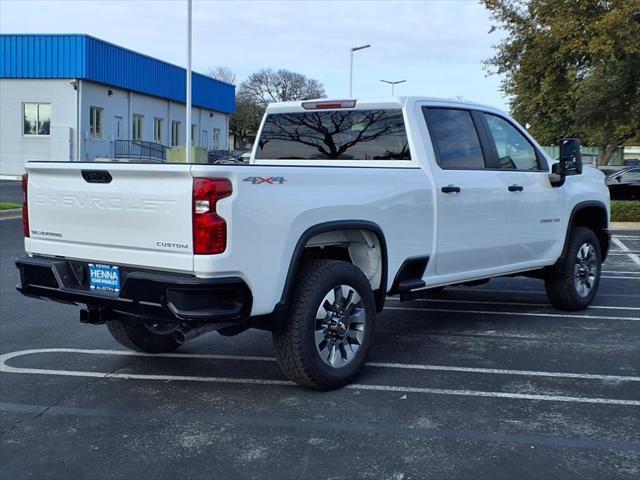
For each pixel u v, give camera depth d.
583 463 3.87
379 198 5.28
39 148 35.78
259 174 4.42
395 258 5.50
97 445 4.13
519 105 28.16
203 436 4.26
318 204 4.79
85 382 5.32
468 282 6.95
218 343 6.49
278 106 6.64
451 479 3.67
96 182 4.67
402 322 7.38
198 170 4.16
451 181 5.98
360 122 6.16
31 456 3.98
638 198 23.66
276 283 4.55
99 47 36.03
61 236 4.95
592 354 6.10
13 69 35.19
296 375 4.87
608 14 17.86
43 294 5.05
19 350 6.21
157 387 5.19
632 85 21.27
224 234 4.22
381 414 4.61
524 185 6.80
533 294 9.02
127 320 5.36
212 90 50.78
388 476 3.71
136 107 41.12
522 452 4.02
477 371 5.58
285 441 4.17
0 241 13.60
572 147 6.98
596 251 7.98
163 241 4.36
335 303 5.02
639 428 4.39
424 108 6.02
